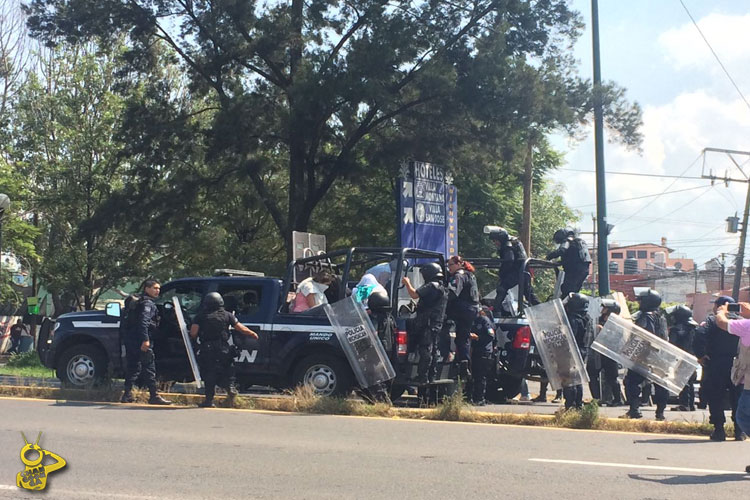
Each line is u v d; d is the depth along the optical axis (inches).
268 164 1033.5
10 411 412.5
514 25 969.5
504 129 940.0
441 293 467.2
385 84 918.4
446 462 297.1
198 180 1077.8
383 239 1283.2
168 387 496.4
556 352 431.8
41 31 1053.2
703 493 255.6
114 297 1989.4
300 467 282.4
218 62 1015.6
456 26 963.3
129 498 235.3
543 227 1839.3
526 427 402.6
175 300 474.0
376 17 931.3
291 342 476.7
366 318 454.6
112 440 329.4
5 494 239.1
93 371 507.8
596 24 934.4
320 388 471.2
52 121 1343.5
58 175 1311.5
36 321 1441.9
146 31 1049.5
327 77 906.1
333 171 1025.5
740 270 1813.5
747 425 307.1
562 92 905.5
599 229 880.9
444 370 497.0
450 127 975.0
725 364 371.6
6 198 697.6
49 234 1380.4
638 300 478.6
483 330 519.8
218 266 1357.0
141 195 1065.5
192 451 308.5
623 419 418.9
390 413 429.4
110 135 1312.7
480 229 1293.1
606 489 257.8
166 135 1056.8
